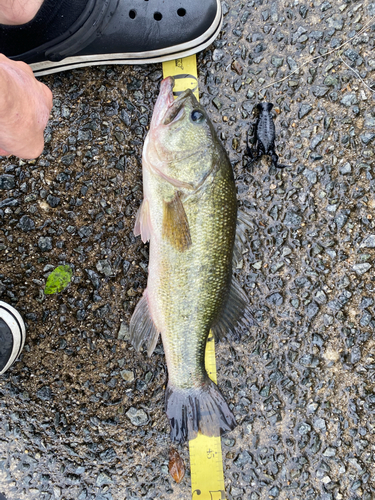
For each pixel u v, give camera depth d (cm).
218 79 44
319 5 44
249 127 44
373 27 44
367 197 44
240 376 44
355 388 45
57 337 44
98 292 44
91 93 44
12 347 42
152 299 40
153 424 44
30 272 44
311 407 45
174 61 44
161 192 39
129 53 42
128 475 44
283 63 44
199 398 41
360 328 45
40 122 35
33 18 37
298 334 45
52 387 44
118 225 44
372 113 45
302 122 44
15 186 44
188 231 38
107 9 39
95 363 44
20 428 44
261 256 44
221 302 40
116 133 44
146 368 44
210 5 41
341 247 45
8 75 31
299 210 45
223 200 38
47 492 44
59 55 41
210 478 44
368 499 44
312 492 44
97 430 44
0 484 44
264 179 44
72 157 44
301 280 45
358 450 44
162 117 38
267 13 44
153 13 41
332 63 44
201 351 40
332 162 44
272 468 44
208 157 38
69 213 44
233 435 44
